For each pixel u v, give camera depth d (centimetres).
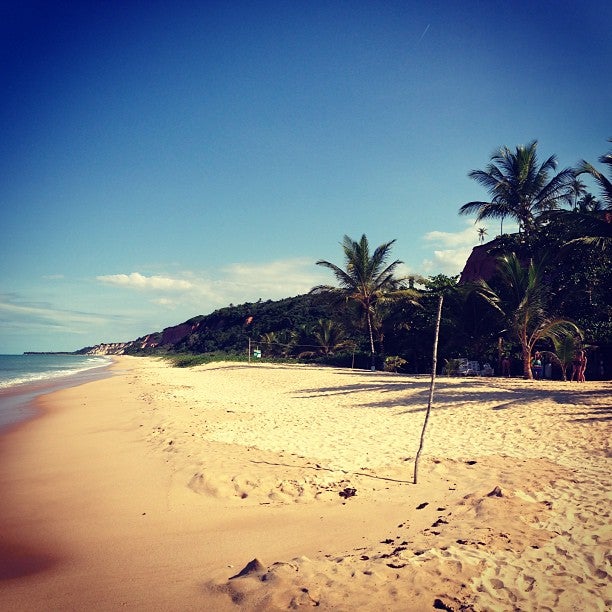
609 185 1781
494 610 352
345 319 3622
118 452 975
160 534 556
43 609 398
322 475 720
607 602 359
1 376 4409
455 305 2530
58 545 538
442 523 532
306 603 366
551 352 2105
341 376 2391
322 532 538
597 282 2266
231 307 9881
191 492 688
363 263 3212
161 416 1397
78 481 780
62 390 2602
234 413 1398
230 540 530
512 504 564
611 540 457
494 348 2564
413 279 3250
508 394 1382
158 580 443
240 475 727
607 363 2128
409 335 2986
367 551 473
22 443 1127
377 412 1255
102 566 481
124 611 388
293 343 4962
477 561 426
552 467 712
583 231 1900
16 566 489
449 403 1295
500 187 2798
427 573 406
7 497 712
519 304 2041
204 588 418
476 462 762
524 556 436
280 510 608
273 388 2088
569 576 398
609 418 990
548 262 2309
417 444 894
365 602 365
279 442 951
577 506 548
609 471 669
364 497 636
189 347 9512
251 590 395
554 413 1080
